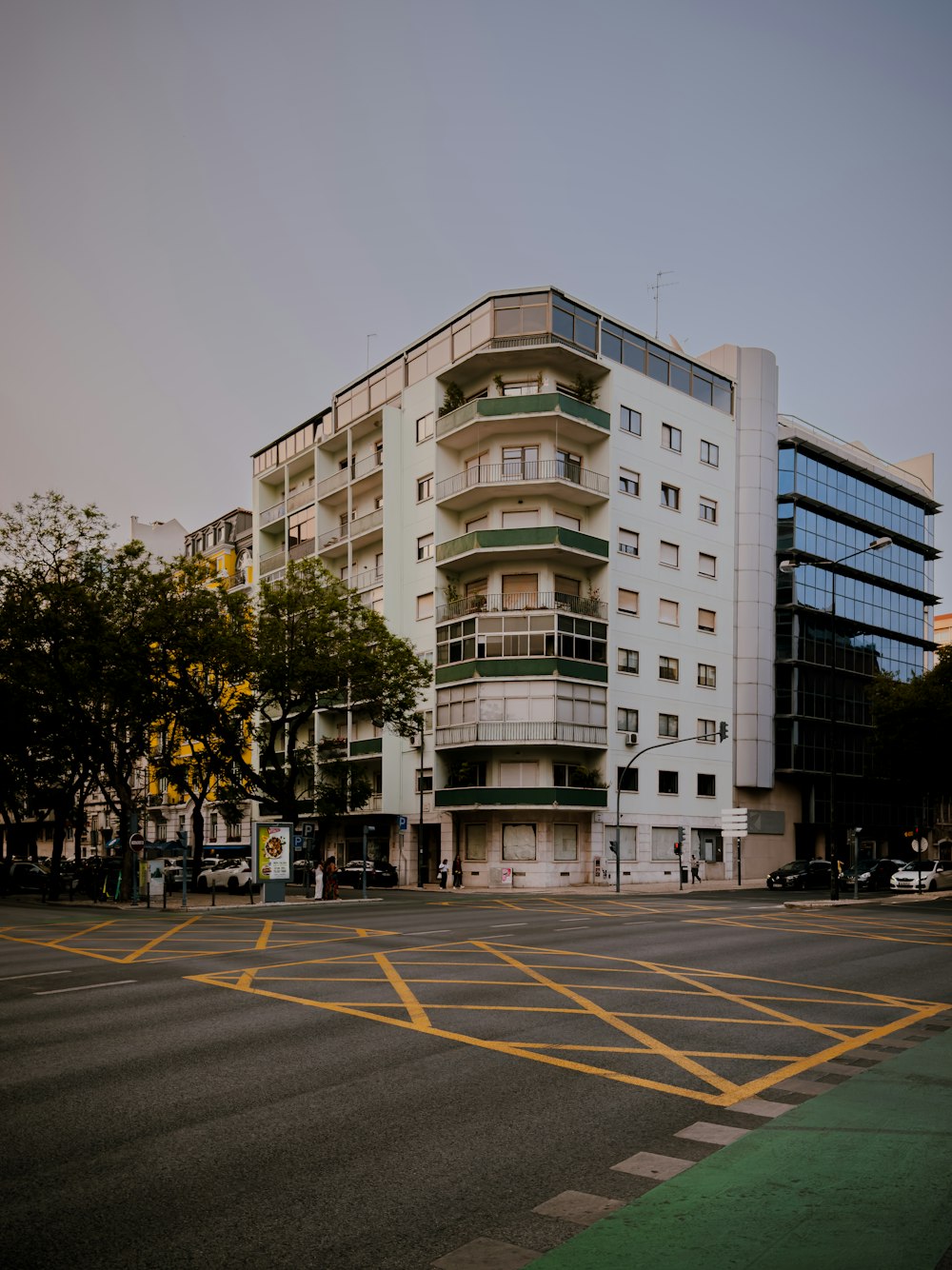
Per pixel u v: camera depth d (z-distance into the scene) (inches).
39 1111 282.8
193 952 684.7
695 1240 187.2
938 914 1103.0
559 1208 208.8
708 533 2079.2
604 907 1187.3
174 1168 234.2
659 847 1910.7
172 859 1927.9
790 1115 272.8
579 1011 440.8
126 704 1444.4
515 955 647.8
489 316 1841.8
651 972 565.3
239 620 1453.0
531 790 1720.0
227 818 1633.9
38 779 1892.2
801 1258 178.2
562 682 1737.2
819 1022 419.5
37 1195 217.5
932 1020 429.4
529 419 1785.2
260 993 494.0
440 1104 290.0
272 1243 191.8
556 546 1753.2
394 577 1993.1
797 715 2199.8
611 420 1888.5
